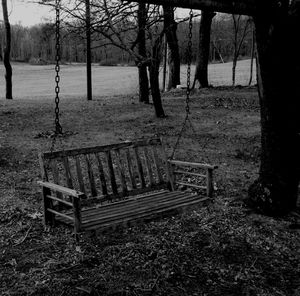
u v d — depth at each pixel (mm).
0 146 11453
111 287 5172
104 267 5594
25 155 10672
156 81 15422
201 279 5469
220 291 5234
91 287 5141
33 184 8578
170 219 7086
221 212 7352
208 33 24906
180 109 17672
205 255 6027
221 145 11914
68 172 5938
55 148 11352
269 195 7258
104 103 20297
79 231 4820
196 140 12391
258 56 6902
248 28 35969
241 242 6387
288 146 7121
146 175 9469
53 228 6500
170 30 14258
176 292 5164
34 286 5121
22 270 5457
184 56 43344
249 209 7445
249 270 5703
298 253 6168
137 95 24359
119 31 10180
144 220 5230
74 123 15133
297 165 7219
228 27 40344
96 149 6234
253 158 10680
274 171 7223
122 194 6418
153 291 5152
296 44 6676
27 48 96375
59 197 5914
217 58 69625
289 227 6844
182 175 9367
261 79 7043
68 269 5508
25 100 23344
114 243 6219
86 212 5613
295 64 6816
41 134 13047
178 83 27281
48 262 5629
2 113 17312
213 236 6516
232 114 16578
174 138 12641
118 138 12586
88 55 22250
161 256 5922
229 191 8375
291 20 6430
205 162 10289
